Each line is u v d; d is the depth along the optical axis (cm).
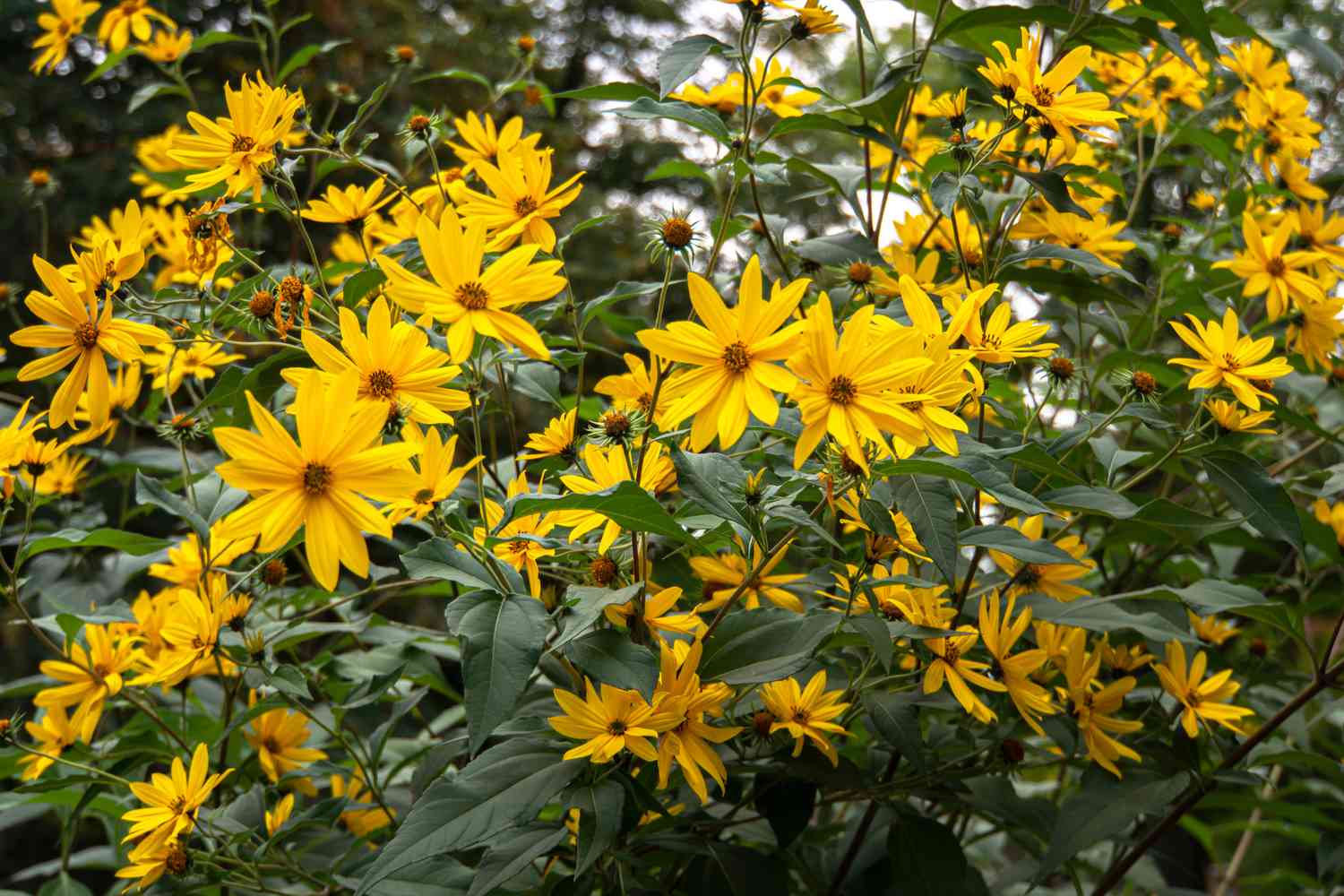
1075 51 108
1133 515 100
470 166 119
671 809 112
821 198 347
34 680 128
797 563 130
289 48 394
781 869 105
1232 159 142
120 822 127
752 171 110
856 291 121
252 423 115
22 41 448
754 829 116
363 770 115
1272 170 140
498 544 98
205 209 109
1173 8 112
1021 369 129
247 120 103
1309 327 125
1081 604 111
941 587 101
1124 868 119
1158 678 125
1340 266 123
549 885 107
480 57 448
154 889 116
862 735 127
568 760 95
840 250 121
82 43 432
